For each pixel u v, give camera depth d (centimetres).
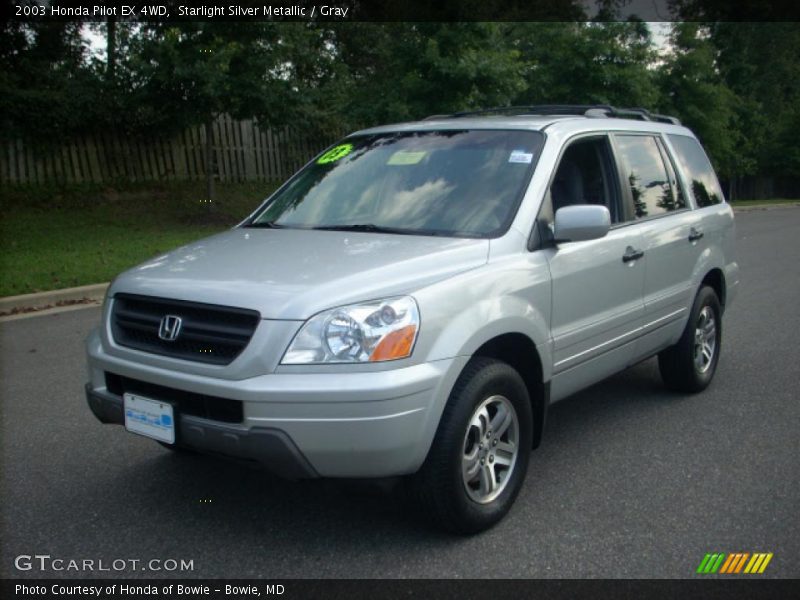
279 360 330
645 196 541
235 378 333
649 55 2330
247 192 2044
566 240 420
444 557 360
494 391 378
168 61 1495
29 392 609
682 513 406
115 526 389
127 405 370
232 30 1525
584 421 554
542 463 475
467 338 361
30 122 1698
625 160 527
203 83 1503
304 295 338
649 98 2297
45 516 399
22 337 789
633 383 647
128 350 371
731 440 515
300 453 329
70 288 978
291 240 420
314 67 1805
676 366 595
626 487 439
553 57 2266
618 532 385
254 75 1565
